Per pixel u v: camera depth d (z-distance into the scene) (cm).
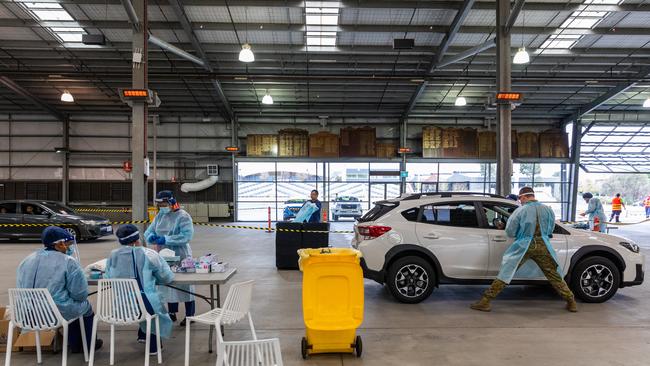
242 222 2097
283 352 403
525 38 1367
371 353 399
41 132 2073
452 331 462
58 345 408
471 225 585
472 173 2116
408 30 1310
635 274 584
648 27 1305
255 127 2117
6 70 1489
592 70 1608
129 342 430
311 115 2089
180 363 377
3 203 1281
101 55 1493
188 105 1972
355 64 1545
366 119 2122
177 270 434
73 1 1169
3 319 422
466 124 2131
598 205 1190
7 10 1223
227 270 445
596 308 552
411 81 1564
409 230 574
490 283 574
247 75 1538
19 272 366
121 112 2056
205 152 2109
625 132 2081
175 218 499
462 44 1415
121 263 378
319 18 1270
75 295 368
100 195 2078
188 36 1305
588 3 1178
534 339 436
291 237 838
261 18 1263
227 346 298
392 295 615
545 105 1975
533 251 529
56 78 1513
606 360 382
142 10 1062
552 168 2123
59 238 371
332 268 387
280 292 648
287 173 2119
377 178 2125
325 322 385
